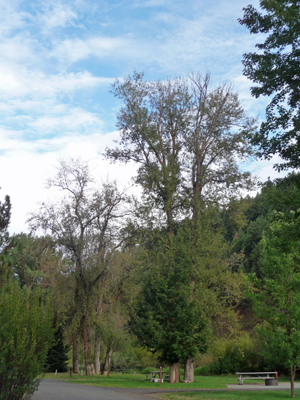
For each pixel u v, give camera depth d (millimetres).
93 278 32688
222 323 25500
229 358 38969
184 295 20625
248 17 12672
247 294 18938
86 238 32562
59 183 32625
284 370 37750
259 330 18172
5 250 26250
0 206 26594
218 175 28781
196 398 15719
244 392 18547
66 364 48281
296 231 11961
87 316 33906
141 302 22109
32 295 14266
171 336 20281
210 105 28516
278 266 17797
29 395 13367
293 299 17562
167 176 26453
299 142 11820
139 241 27297
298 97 12023
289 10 11031
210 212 25172
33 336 12727
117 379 29641
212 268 24625
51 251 32719
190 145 28781
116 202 32750
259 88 12680
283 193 11891
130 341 38312
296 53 11828
